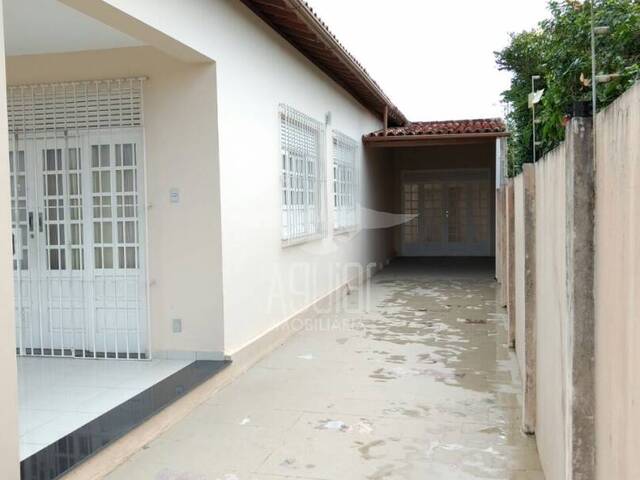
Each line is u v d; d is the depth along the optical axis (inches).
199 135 210.1
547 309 125.5
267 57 258.8
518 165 407.2
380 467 139.3
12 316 111.5
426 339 275.0
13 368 111.6
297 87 303.3
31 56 221.3
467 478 132.7
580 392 81.2
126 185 219.5
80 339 226.5
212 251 211.2
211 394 195.0
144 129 214.2
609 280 70.3
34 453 134.5
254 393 197.8
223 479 135.0
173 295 216.1
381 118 583.5
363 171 484.7
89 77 218.1
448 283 461.7
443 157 634.2
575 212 80.1
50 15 176.1
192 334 215.3
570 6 194.9
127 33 172.7
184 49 190.9
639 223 56.8
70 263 224.8
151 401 168.1
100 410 165.9
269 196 260.5
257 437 159.3
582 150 79.3
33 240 227.6
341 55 325.4
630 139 59.7
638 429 57.6
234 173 222.4
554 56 198.8
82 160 221.0
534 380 155.9
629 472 61.0
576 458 81.7
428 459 143.3
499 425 165.3
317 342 271.4
